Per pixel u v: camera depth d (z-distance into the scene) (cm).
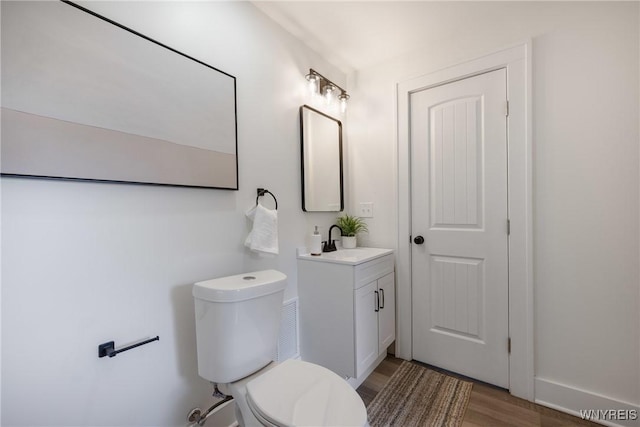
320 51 205
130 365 109
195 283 127
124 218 107
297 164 188
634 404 137
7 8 82
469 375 185
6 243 83
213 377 114
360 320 166
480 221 180
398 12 166
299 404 94
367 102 227
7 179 83
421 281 204
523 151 162
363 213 230
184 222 126
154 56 115
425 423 146
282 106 177
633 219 136
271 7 162
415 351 207
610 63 140
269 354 128
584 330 148
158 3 119
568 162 150
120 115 105
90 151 97
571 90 149
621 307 139
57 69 91
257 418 92
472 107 182
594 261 145
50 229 91
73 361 95
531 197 159
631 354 137
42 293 89
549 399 157
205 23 136
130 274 109
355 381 175
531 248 160
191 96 127
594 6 143
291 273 181
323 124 208
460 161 187
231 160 143
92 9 100
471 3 160
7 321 84
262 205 162
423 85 199
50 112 89
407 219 207
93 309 99
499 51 169
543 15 156
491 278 176
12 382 85
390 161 216
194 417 129
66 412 94
